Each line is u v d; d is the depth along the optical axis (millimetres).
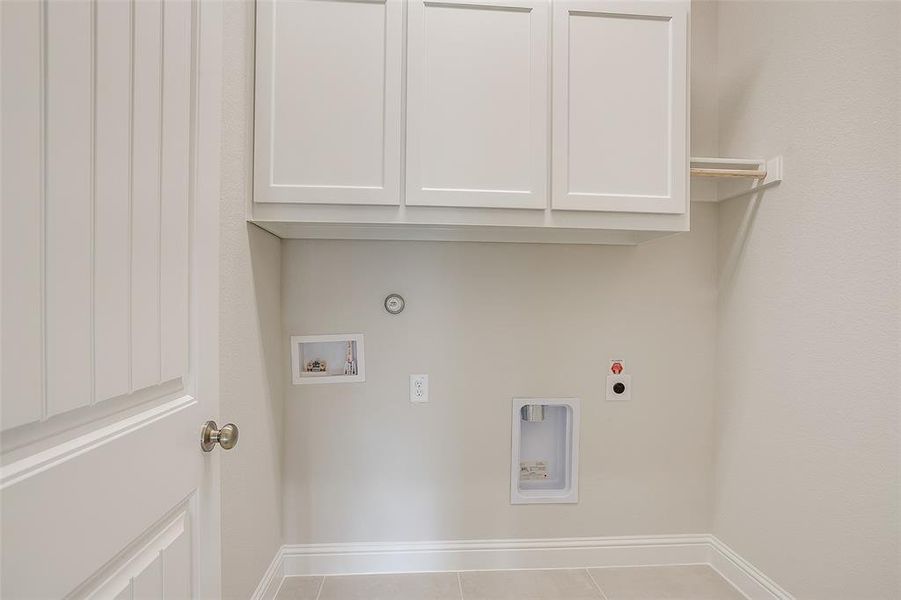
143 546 645
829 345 1215
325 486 1635
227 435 837
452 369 1674
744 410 1557
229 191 1114
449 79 1280
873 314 1094
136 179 621
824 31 1227
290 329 1617
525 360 1699
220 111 905
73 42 502
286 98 1241
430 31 1273
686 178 1364
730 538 1618
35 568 450
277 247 1557
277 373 1549
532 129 1304
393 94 1254
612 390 1714
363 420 1646
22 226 441
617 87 1335
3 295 421
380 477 1651
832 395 1204
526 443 1756
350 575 1618
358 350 1642
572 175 1323
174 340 728
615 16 1330
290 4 1240
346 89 1251
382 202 1258
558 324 1708
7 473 423
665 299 1726
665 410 1722
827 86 1220
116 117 576
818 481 1247
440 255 1673
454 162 1283
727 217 1663
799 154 1318
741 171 1422
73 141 504
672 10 1345
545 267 1705
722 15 1689
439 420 1671
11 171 428
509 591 1536
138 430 619
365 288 1646
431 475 1667
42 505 459
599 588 1561
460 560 1665
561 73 1312
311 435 1630
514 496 1687
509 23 1294
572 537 1706
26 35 442
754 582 1488
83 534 513
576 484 1702
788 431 1358
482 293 1686
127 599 600
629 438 1718
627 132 1340
